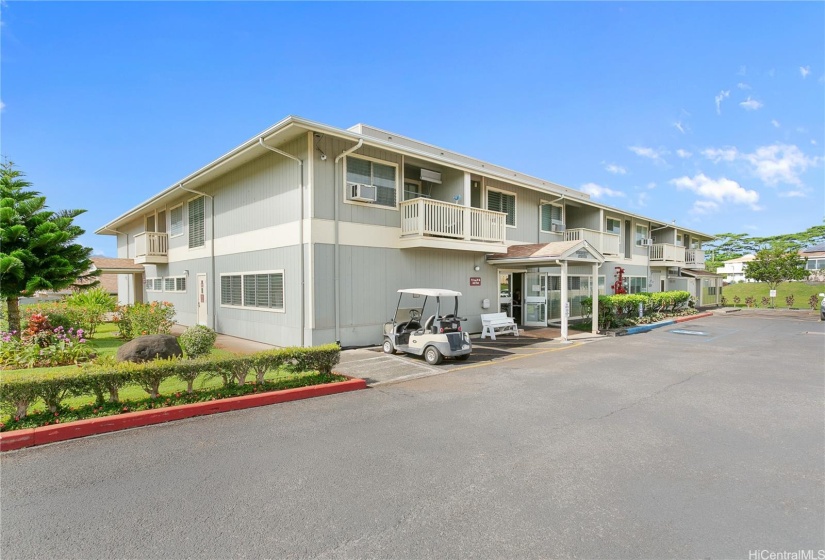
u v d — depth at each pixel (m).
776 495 3.42
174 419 5.30
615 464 4.03
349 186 10.89
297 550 2.71
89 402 5.59
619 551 2.69
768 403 6.09
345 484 3.62
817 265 41.09
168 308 12.45
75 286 16.03
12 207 11.88
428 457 4.19
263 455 4.23
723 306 30.06
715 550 2.70
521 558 2.62
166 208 18.75
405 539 2.82
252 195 12.48
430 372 8.24
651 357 9.96
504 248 13.62
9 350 7.96
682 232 27.42
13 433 4.37
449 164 12.18
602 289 19.84
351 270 10.91
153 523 3.02
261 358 6.42
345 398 6.39
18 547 2.73
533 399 6.32
